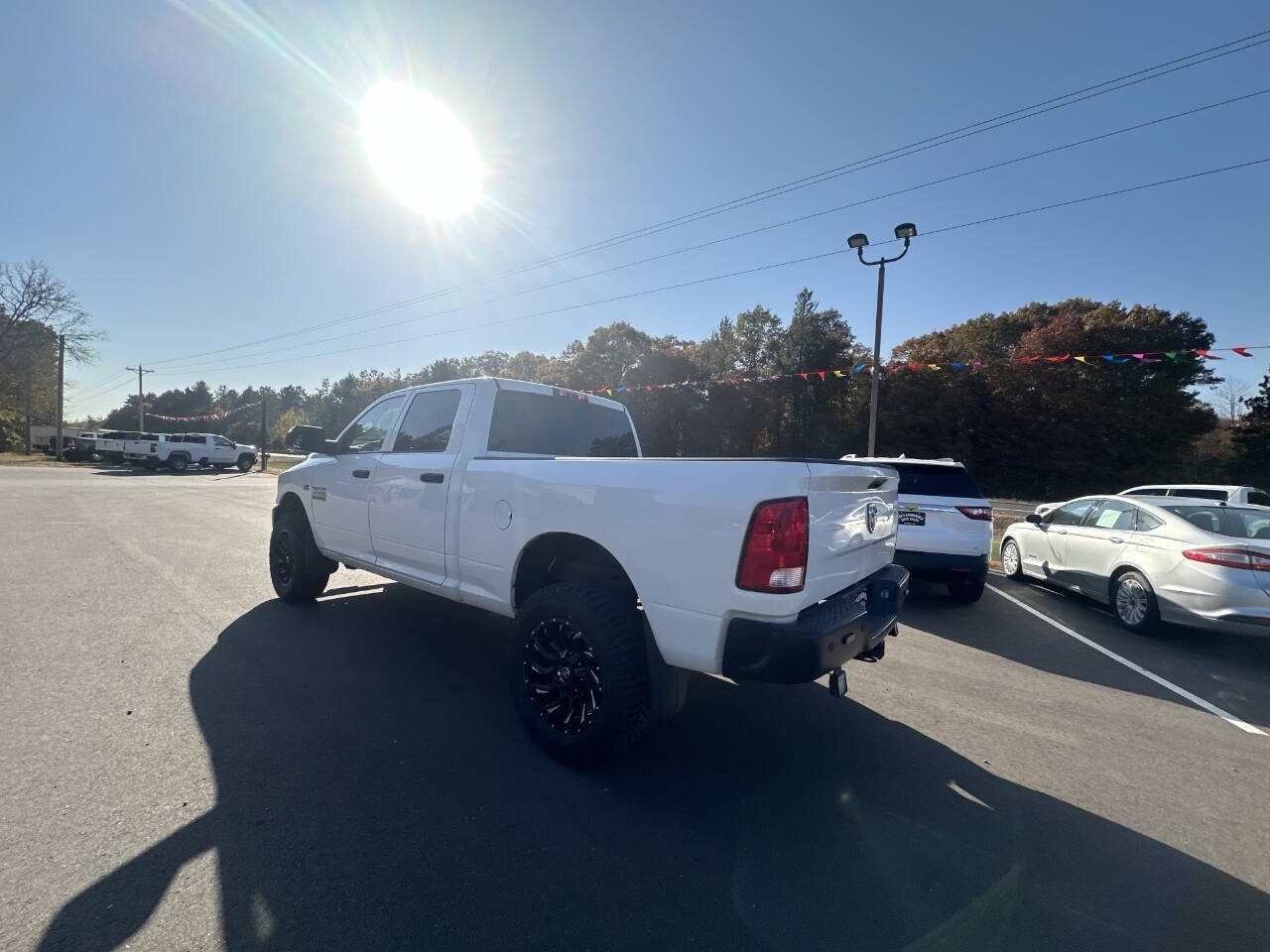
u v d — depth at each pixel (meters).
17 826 2.48
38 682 3.90
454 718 3.65
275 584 6.10
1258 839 2.81
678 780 3.13
